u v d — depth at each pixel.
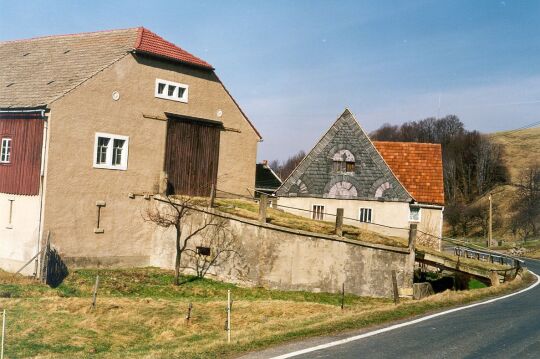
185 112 30.83
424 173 39.34
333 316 15.55
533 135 122.00
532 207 72.19
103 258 27.31
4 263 26.48
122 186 28.05
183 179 30.62
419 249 29.48
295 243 25.72
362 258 25.48
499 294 22.31
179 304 20.98
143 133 28.89
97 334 16.69
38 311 18.50
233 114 33.25
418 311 16.59
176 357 11.02
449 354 11.56
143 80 28.84
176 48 30.89
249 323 18.39
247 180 34.03
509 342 12.84
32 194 25.58
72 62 29.22
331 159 37.19
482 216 80.56
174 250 28.42
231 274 26.58
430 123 126.88
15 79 29.64
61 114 25.55
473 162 101.19
